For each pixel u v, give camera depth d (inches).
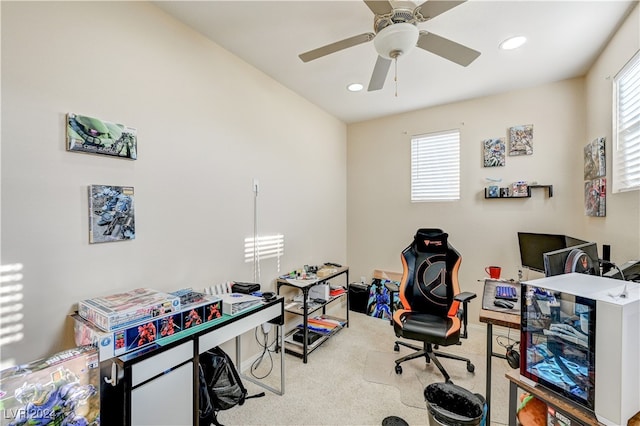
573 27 78.3
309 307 114.3
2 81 48.9
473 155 131.1
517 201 122.6
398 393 84.8
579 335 38.5
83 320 55.2
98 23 61.2
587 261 62.5
